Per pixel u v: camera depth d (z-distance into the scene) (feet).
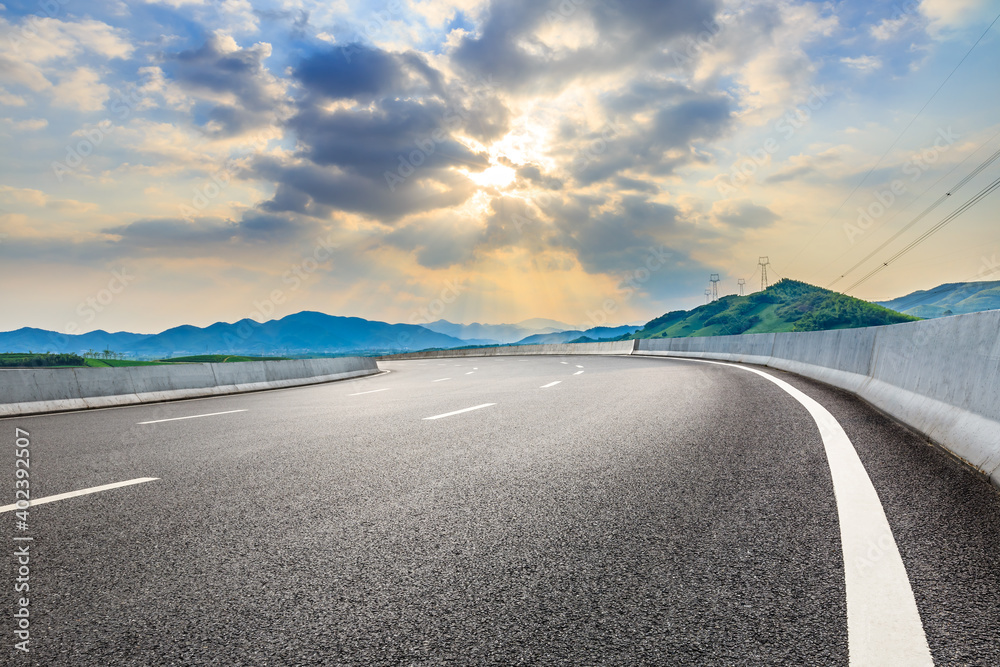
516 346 163.22
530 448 16.78
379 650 6.07
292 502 11.66
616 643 6.07
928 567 7.75
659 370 50.47
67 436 21.54
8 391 32.37
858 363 30.07
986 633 6.06
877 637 6.03
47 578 8.05
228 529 10.05
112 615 6.96
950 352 17.38
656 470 13.62
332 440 19.02
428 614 6.83
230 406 33.27
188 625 6.70
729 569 7.86
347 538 9.49
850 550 8.41
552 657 5.84
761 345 59.36
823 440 16.66
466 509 10.96
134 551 9.05
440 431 20.30
